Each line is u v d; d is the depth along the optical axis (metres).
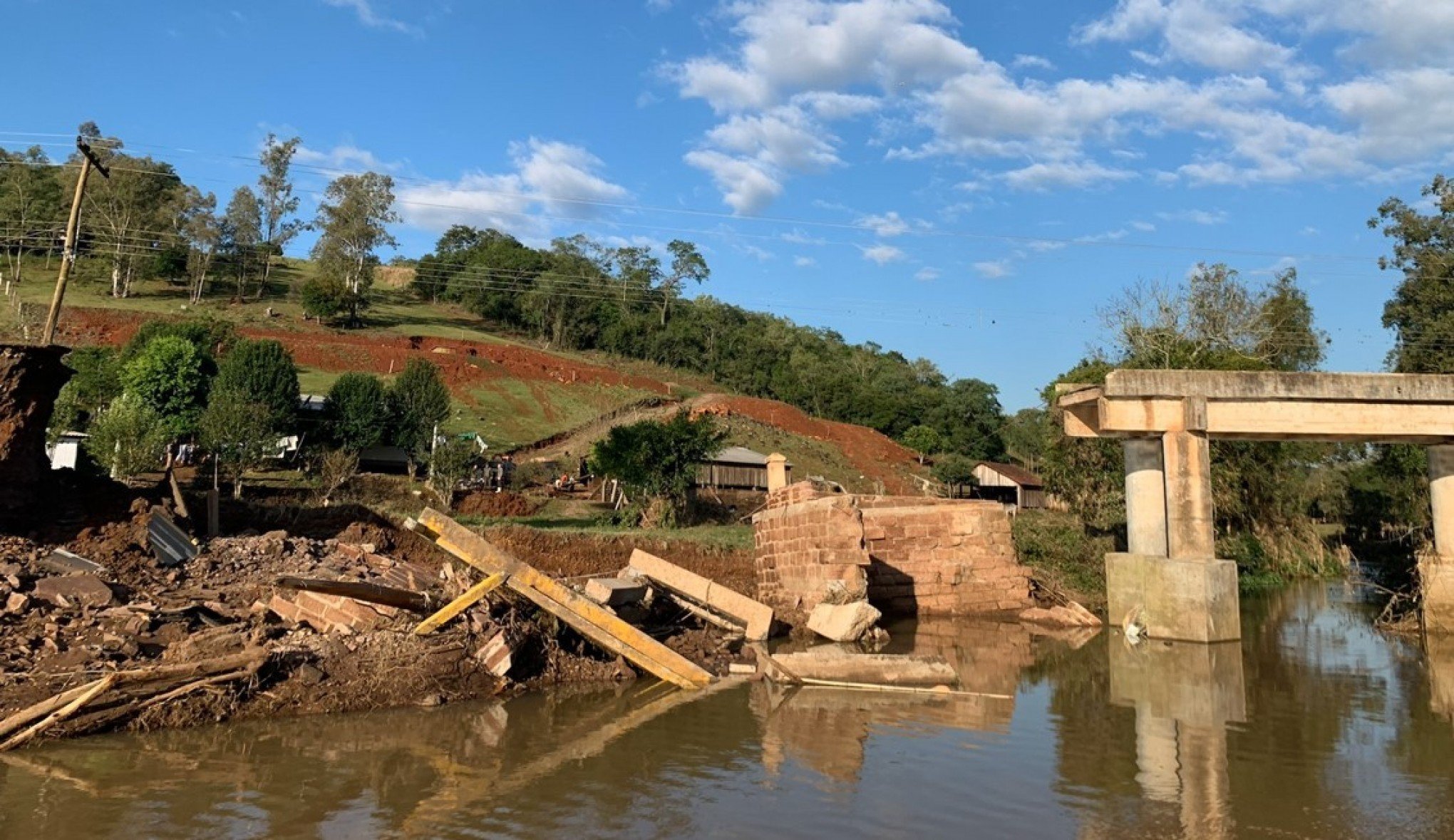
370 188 99.19
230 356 48.31
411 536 24.59
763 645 19.95
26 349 17.53
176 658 12.70
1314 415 20.83
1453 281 41.12
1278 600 31.66
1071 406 22.22
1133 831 8.32
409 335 86.50
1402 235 43.03
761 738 11.76
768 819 8.58
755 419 80.00
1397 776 10.13
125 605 14.17
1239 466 35.19
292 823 8.36
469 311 114.19
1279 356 45.97
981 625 24.41
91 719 11.10
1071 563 30.86
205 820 8.40
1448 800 9.27
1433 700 14.52
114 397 44.31
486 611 15.55
